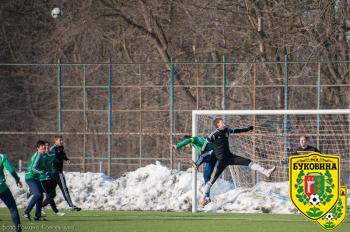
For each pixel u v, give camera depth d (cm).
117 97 9925
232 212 5847
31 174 4953
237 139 7462
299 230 4444
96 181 6662
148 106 9469
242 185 7081
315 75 8988
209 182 5419
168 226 4672
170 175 6594
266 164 7425
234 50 9731
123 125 9850
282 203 5894
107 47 11056
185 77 9100
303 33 9469
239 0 9912
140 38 10681
